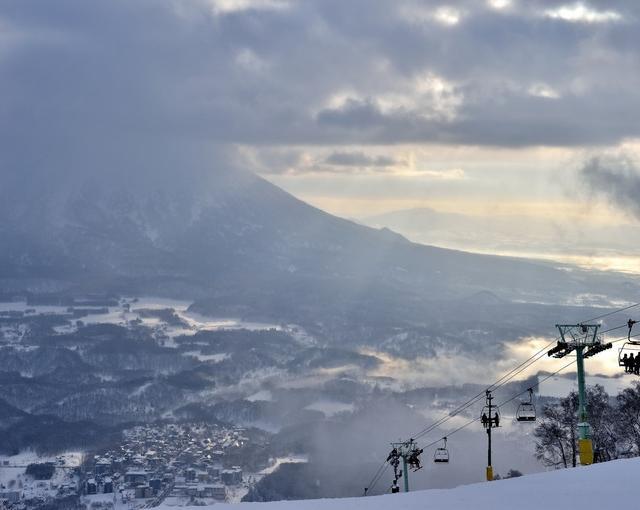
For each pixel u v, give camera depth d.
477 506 26.03
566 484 28.77
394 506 27.69
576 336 41.53
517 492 28.05
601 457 58.41
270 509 29.36
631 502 24.75
